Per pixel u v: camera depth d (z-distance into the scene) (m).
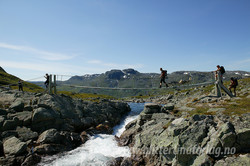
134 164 17.36
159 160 16.02
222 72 27.27
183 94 64.44
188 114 22.66
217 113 19.41
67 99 30.80
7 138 18.86
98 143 23.36
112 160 18.19
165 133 17.33
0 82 83.88
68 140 22.20
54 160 17.95
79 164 17.42
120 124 35.97
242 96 26.00
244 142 12.65
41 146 18.84
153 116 25.33
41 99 27.28
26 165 16.30
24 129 21.08
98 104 37.31
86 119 29.22
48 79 30.73
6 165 15.59
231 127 13.59
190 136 14.79
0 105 25.38
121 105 44.59
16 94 30.16
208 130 14.85
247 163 10.91
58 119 24.52
